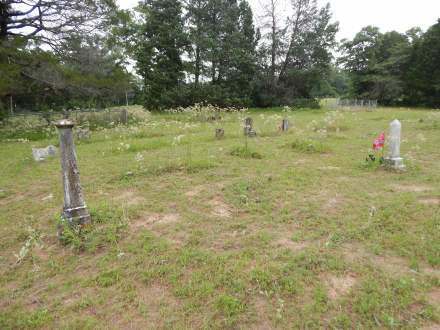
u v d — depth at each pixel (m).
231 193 4.99
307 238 3.50
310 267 2.94
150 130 12.50
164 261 3.16
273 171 6.21
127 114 16.34
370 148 8.16
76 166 3.70
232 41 30.23
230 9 30.73
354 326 2.24
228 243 3.46
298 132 11.18
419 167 6.19
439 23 31.59
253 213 4.25
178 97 28.52
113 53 18.20
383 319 2.29
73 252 3.40
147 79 29.86
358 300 2.49
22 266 3.21
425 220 3.82
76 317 2.44
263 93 33.84
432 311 2.35
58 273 3.06
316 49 33.66
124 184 5.65
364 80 39.06
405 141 8.82
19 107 24.52
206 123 15.28
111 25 16.55
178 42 29.95
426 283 2.68
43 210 4.66
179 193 5.11
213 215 4.23
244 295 2.59
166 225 3.97
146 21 29.33
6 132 13.85
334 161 6.91
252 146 8.73
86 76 15.94
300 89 35.78
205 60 30.42
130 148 8.91
